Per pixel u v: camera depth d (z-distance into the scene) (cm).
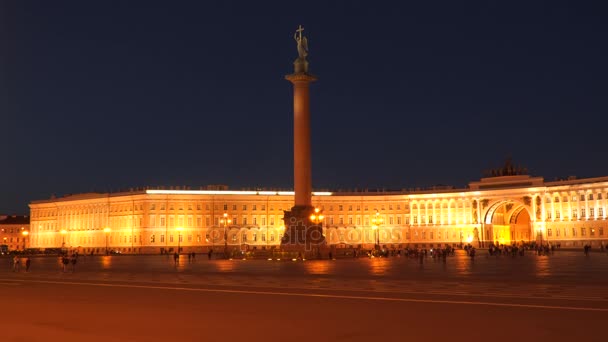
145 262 8769
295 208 8962
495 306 2583
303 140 8919
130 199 16175
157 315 2458
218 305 2773
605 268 5709
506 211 17688
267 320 2288
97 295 3325
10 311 2641
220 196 16288
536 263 7025
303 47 9144
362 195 17462
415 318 2275
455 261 8006
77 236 17575
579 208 15462
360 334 1967
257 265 7262
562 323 2114
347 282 4091
